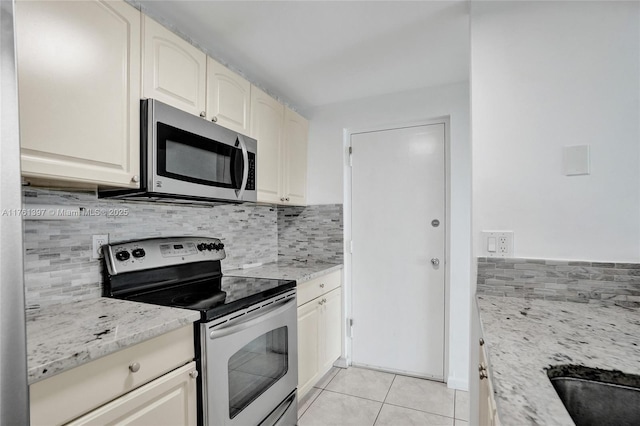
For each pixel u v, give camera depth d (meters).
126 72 1.28
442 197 2.48
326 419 1.96
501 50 1.40
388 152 2.65
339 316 2.64
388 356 2.62
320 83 2.37
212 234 2.20
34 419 0.78
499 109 1.40
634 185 1.25
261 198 2.12
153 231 1.79
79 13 1.11
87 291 1.44
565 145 1.32
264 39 1.78
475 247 1.43
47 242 1.32
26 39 0.97
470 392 1.45
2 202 0.56
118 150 1.25
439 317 2.47
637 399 0.69
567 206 1.32
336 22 1.63
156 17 1.49
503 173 1.40
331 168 2.76
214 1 1.46
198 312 1.24
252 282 1.88
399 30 1.70
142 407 1.04
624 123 1.26
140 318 1.16
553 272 1.33
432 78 2.29
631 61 1.25
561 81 1.33
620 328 0.99
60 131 1.06
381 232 2.66
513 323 1.04
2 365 0.55
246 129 1.96
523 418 0.52
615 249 1.27
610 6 1.28
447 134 2.47
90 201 1.47
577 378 0.73
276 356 1.72
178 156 1.46
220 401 1.30
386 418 1.97
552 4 1.34
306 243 2.83
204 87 1.65
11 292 0.56
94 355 0.88
